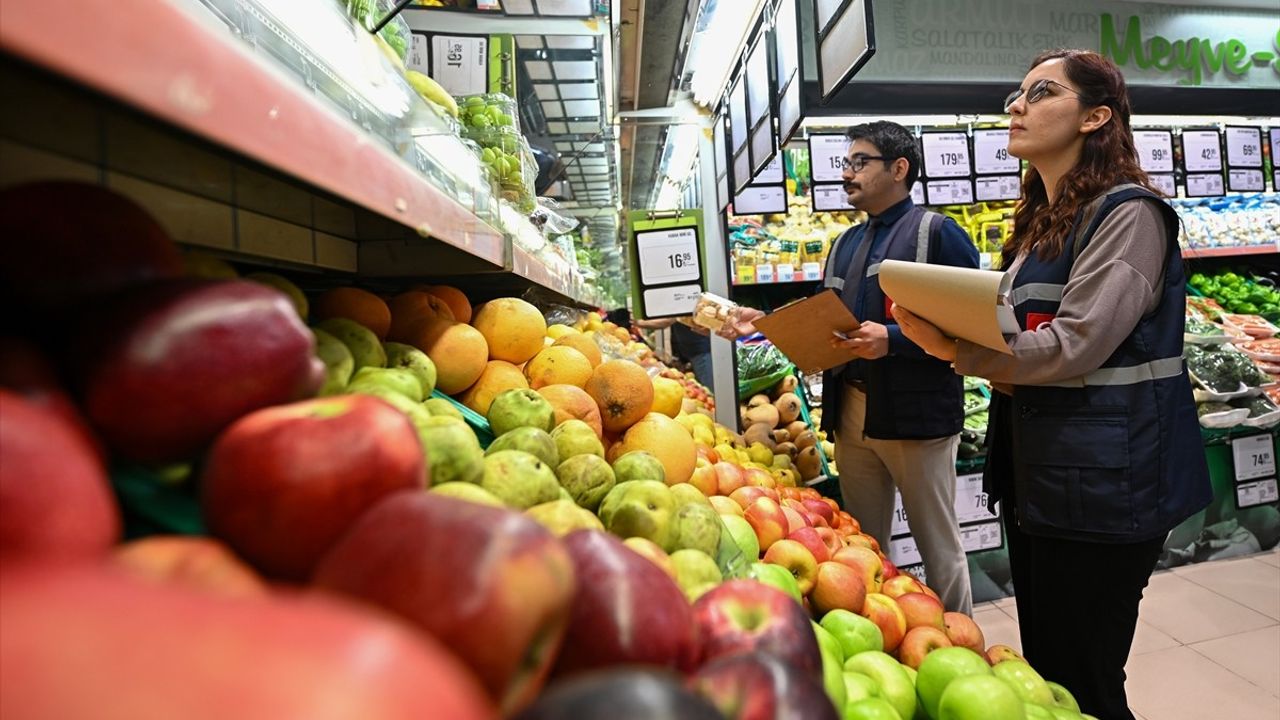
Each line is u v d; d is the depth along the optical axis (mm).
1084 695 1497
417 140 1012
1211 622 2717
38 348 425
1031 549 1577
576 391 1298
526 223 1892
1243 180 4230
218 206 892
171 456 473
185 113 340
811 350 2102
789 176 4262
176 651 211
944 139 3938
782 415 3357
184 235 804
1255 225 4359
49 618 213
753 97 2588
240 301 484
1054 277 1550
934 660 1087
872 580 1430
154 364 435
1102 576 1442
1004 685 956
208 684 205
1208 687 2268
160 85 323
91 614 217
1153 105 4199
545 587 401
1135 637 2639
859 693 939
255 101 414
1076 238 1511
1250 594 2951
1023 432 1521
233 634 222
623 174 5617
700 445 1660
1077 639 1486
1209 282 4398
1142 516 1375
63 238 441
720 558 980
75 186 462
